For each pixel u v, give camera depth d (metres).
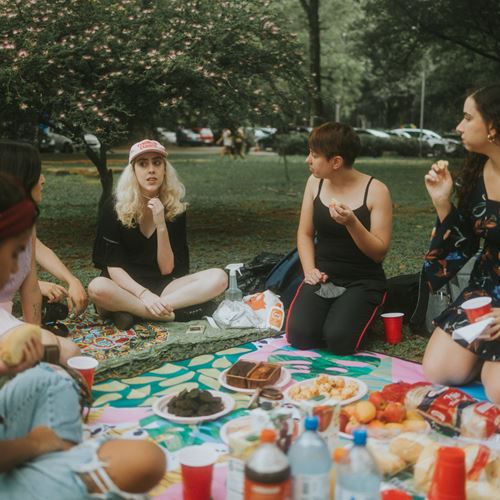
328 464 2.01
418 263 7.05
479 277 3.67
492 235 3.52
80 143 8.04
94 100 7.27
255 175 19.69
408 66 26.08
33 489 1.99
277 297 4.79
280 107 8.72
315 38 20.25
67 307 4.43
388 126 61.50
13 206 1.90
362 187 4.42
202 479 2.45
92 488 2.00
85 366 3.31
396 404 2.95
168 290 4.75
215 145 40.53
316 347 4.37
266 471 1.90
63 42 7.10
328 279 4.47
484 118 3.35
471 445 2.59
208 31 7.79
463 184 3.64
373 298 4.29
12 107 7.45
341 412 2.93
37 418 2.14
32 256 3.41
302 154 30.36
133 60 7.30
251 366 3.65
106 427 3.13
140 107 7.85
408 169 23.28
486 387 3.35
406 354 4.22
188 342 4.23
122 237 4.64
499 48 21.56
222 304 4.74
